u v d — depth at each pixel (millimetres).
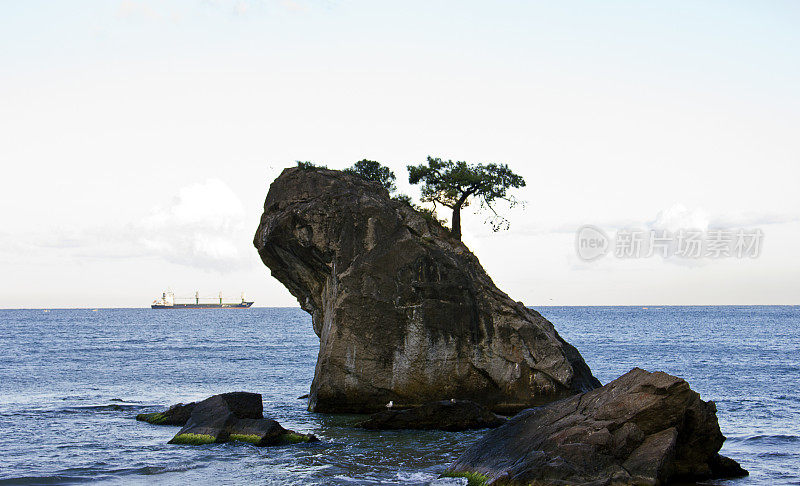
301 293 48438
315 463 28625
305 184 43594
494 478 23375
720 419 40219
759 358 84562
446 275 41156
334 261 41469
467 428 35312
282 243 43219
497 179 50344
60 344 116688
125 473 27328
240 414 35281
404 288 40625
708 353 93312
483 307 41344
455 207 50875
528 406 40406
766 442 33656
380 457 29516
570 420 25062
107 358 86562
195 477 26750
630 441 23703
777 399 48156
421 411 35625
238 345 116000
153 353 95812
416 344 40281
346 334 40250
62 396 50844
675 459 25531
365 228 41750
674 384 24469
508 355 40781
